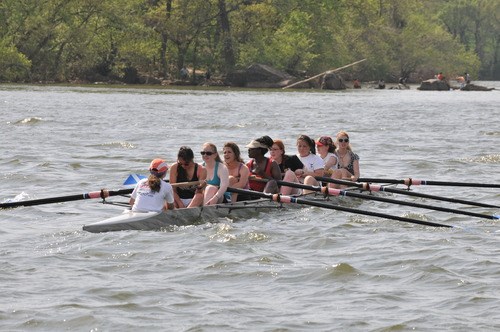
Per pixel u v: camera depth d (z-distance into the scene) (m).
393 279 34.97
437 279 34.78
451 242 41.66
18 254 38.50
